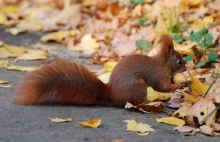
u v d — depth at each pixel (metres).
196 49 12.86
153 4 17.22
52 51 15.59
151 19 16.17
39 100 10.16
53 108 10.09
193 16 15.85
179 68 10.63
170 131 9.06
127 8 17.95
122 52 14.47
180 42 14.07
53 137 8.64
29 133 8.81
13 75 12.69
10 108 10.05
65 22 18.38
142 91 10.15
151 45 14.09
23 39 16.95
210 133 8.92
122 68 10.23
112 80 10.31
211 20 15.09
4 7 22.23
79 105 10.33
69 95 10.19
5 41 16.66
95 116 9.73
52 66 10.21
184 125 9.42
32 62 14.27
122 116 9.77
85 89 10.22
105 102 10.35
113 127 9.16
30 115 9.68
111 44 15.52
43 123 9.27
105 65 13.20
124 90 10.14
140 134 8.83
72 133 8.83
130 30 16.12
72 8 19.30
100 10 18.77
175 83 10.53
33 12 20.42
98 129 9.04
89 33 16.69
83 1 20.31
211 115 9.32
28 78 10.26
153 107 10.05
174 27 15.02
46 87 10.12
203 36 13.34
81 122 9.18
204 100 9.59
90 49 15.62
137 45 14.12
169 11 15.85
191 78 10.54
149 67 10.27
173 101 10.52
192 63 12.41
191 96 10.16
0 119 9.46
